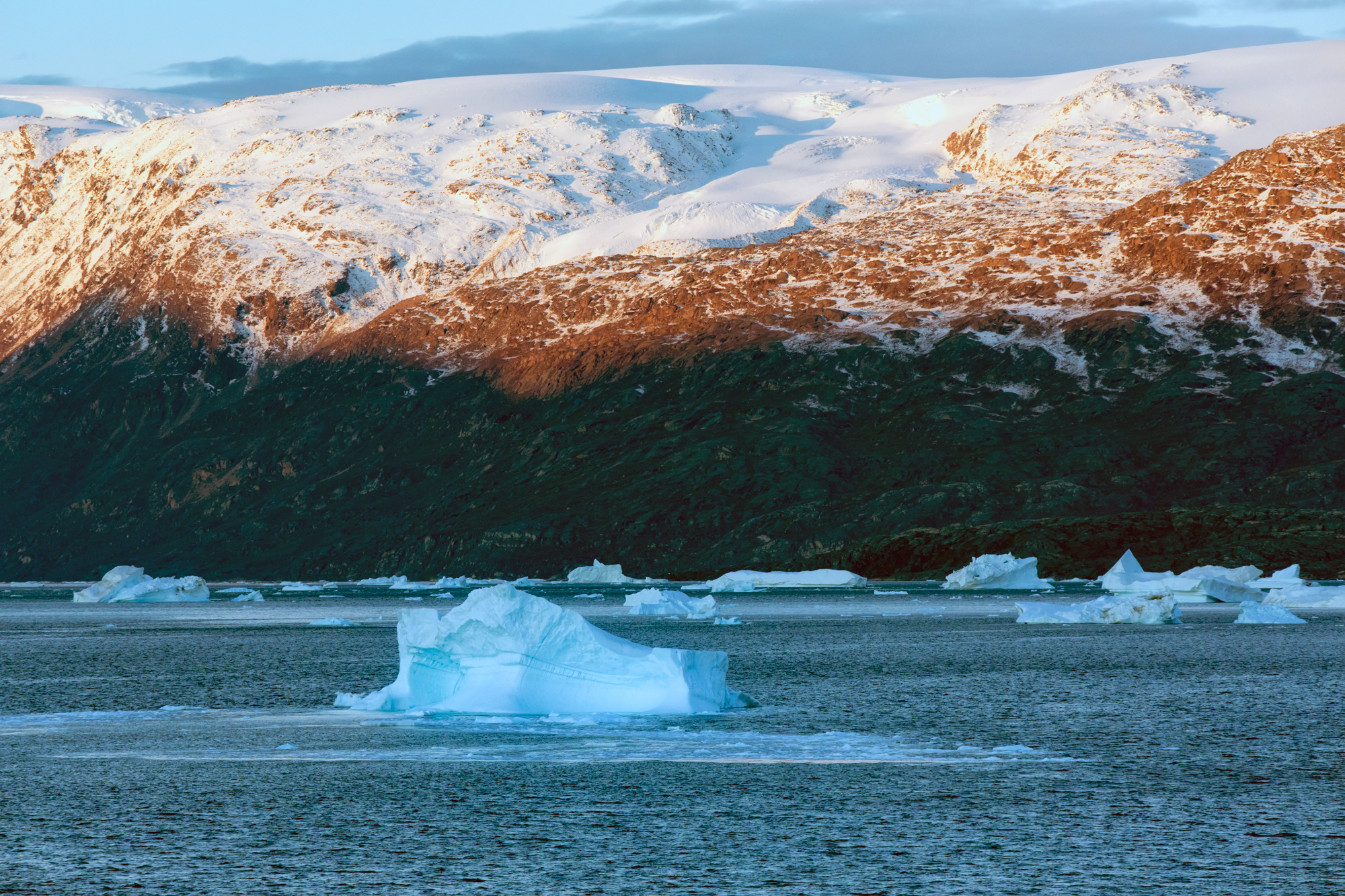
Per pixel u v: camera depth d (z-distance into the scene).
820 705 106.25
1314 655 153.50
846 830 60.41
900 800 66.88
